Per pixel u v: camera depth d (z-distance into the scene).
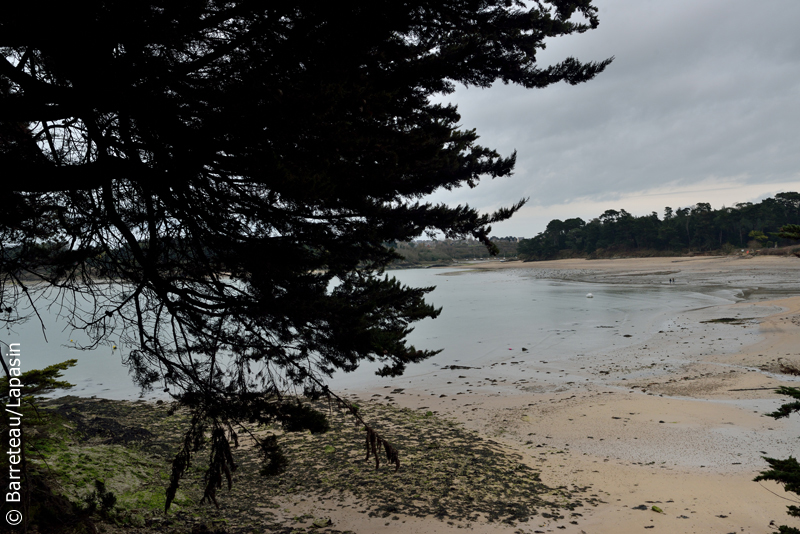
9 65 3.66
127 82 3.76
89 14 3.44
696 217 164.50
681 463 12.21
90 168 4.18
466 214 5.32
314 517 8.46
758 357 23.91
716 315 39.78
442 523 8.42
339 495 9.65
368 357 5.92
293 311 4.98
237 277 5.41
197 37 4.13
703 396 18.09
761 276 82.38
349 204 4.71
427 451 12.70
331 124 3.97
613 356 26.84
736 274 90.19
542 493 10.28
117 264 5.18
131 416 14.92
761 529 8.49
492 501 9.61
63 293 4.85
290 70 4.18
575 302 57.78
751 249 142.12
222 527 7.61
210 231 4.87
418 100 6.14
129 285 5.28
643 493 10.35
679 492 10.36
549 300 61.41
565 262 190.25
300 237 5.00
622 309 48.66
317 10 3.92
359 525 8.20
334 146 4.04
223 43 4.38
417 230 5.18
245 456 11.86
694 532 8.36
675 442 13.70
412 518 8.55
